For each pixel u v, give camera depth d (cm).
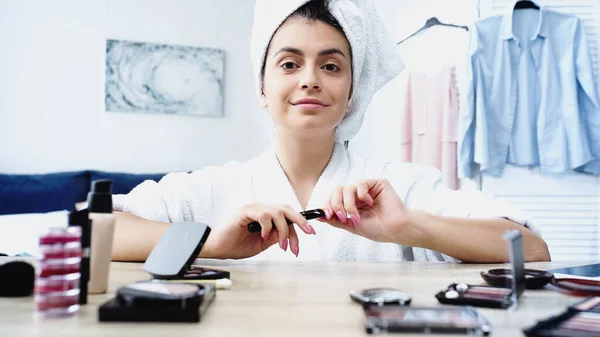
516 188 222
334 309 39
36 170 250
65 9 255
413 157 234
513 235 43
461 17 238
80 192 242
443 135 227
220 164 273
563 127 218
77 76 256
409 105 237
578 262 75
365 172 98
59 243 37
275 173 96
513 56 221
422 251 94
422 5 248
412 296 45
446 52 239
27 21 251
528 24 222
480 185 227
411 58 242
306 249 91
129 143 262
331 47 84
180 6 270
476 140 217
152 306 35
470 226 73
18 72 249
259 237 71
